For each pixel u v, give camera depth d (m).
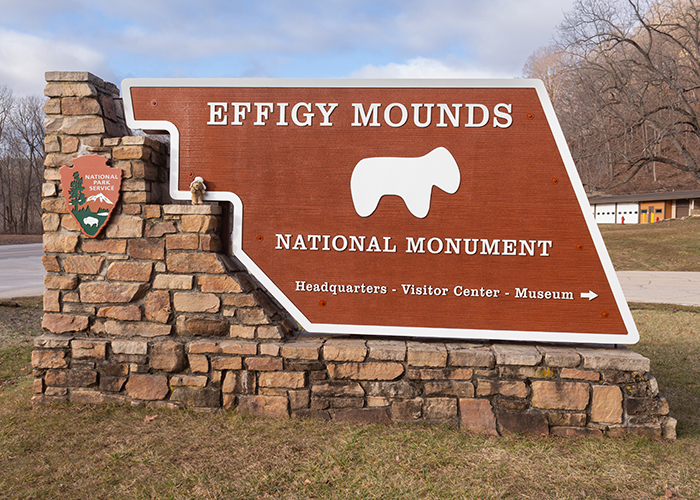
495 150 3.86
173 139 4.12
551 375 3.67
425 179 3.92
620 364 3.60
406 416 3.77
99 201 4.06
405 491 2.88
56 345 4.08
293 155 4.05
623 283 14.44
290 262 4.06
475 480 3.00
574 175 3.79
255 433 3.59
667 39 21.81
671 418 3.59
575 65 23.05
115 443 3.44
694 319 8.34
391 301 3.97
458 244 3.90
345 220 4.01
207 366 3.93
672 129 21.05
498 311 3.87
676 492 2.90
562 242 3.81
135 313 4.05
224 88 4.09
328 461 3.20
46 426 3.69
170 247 4.02
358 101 3.98
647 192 45.06
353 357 3.79
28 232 50.97
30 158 50.22
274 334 3.95
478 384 3.71
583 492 2.90
